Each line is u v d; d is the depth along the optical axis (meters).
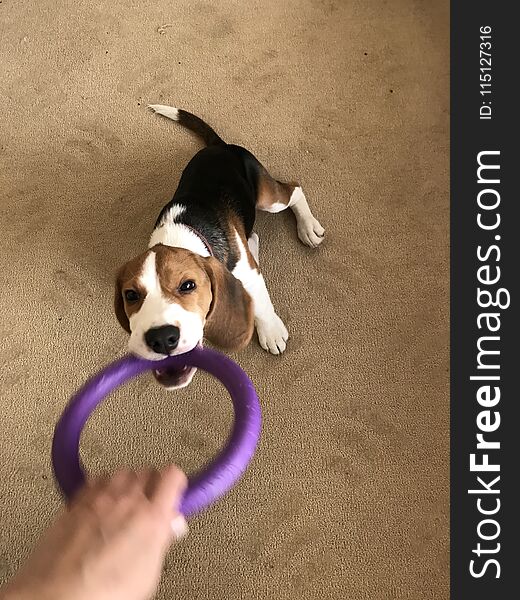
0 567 1.88
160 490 0.56
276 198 2.12
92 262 2.26
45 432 2.04
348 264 2.21
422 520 1.86
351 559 1.82
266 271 2.21
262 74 2.57
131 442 2.00
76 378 2.10
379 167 2.37
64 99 2.59
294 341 2.09
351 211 2.30
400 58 2.57
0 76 2.65
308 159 2.39
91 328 2.16
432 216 2.28
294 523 1.87
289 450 1.96
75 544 0.51
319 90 2.53
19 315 2.19
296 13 2.69
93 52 2.67
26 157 2.48
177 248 1.57
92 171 2.43
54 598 0.48
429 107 2.47
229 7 2.72
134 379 2.05
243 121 2.49
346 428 1.98
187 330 1.43
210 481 1.07
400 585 1.79
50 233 2.32
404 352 2.07
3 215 2.37
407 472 1.92
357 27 2.64
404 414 1.99
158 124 2.51
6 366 2.13
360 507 1.88
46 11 2.78
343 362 2.06
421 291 2.16
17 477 1.98
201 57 2.62
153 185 2.39
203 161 2.00
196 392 2.04
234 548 1.85
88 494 0.56
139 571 0.51
